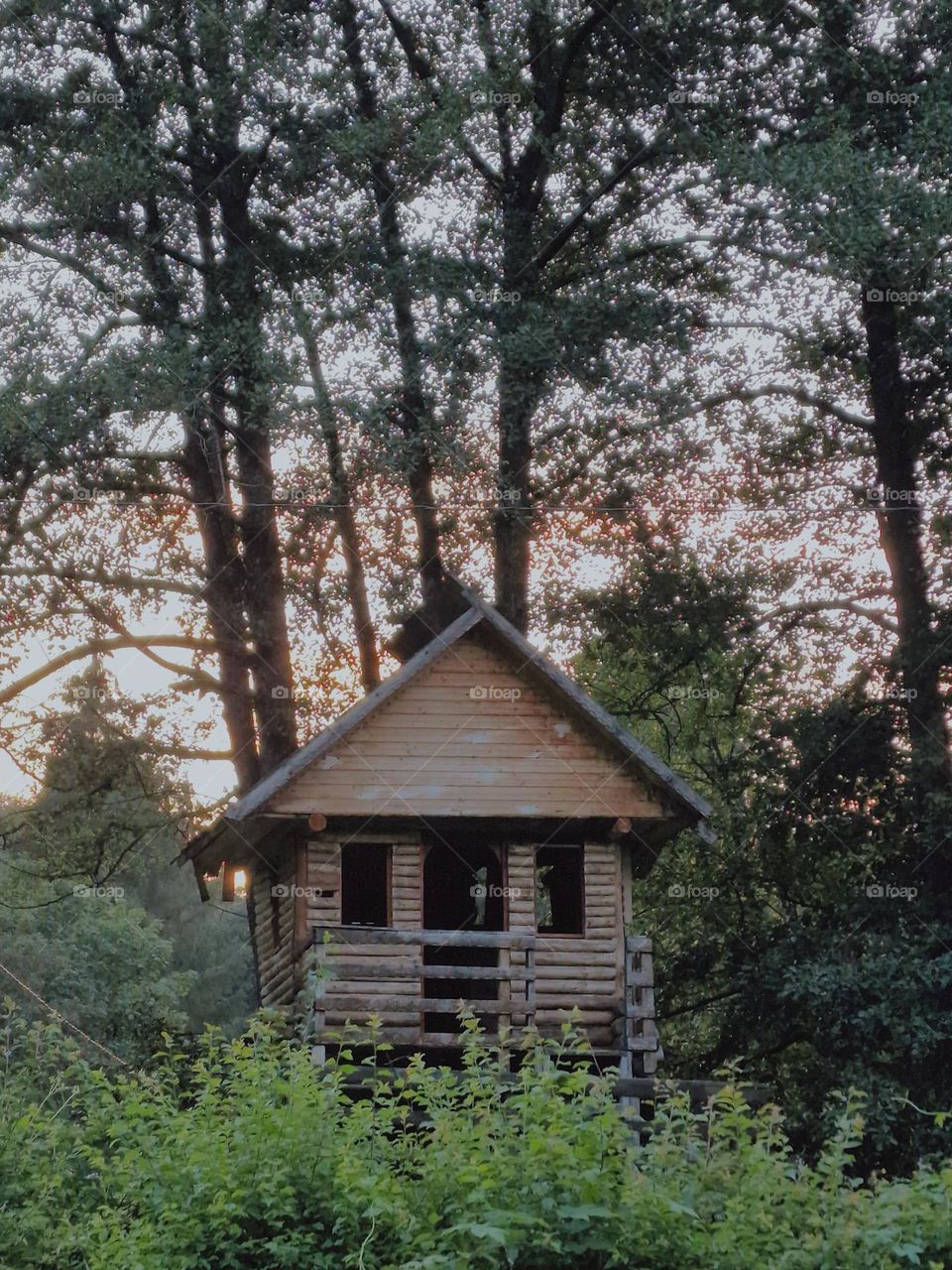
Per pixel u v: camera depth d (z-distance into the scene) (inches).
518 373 1246.3
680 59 1290.6
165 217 1295.5
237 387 1230.9
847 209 1153.4
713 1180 584.7
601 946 967.0
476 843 978.1
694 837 1309.1
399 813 954.7
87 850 1315.2
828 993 1131.9
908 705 1252.5
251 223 1315.2
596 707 961.5
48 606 1240.8
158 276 1272.1
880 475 1306.6
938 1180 575.2
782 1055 1305.4
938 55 1224.2
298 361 1208.8
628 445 1315.2
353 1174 576.7
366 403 1213.1
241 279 1263.5
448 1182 570.6
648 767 957.8
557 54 1355.8
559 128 1357.0
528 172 1368.1
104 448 1214.3
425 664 963.3
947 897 1187.9
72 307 1229.1
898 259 1183.6
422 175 1278.3
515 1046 935.0
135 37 1257.4
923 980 1109.1
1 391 1160.2
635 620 1358.3
